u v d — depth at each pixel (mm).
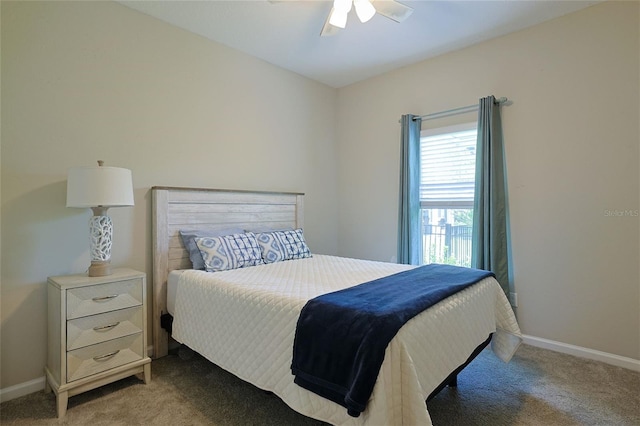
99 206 2055
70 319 1899
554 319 2719
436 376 1527
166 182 2709
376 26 2797
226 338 1935
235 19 2678
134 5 2479
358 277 2240
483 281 2139
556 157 2703
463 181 3244
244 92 3271
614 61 2459
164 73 2699
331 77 3912
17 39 2033
